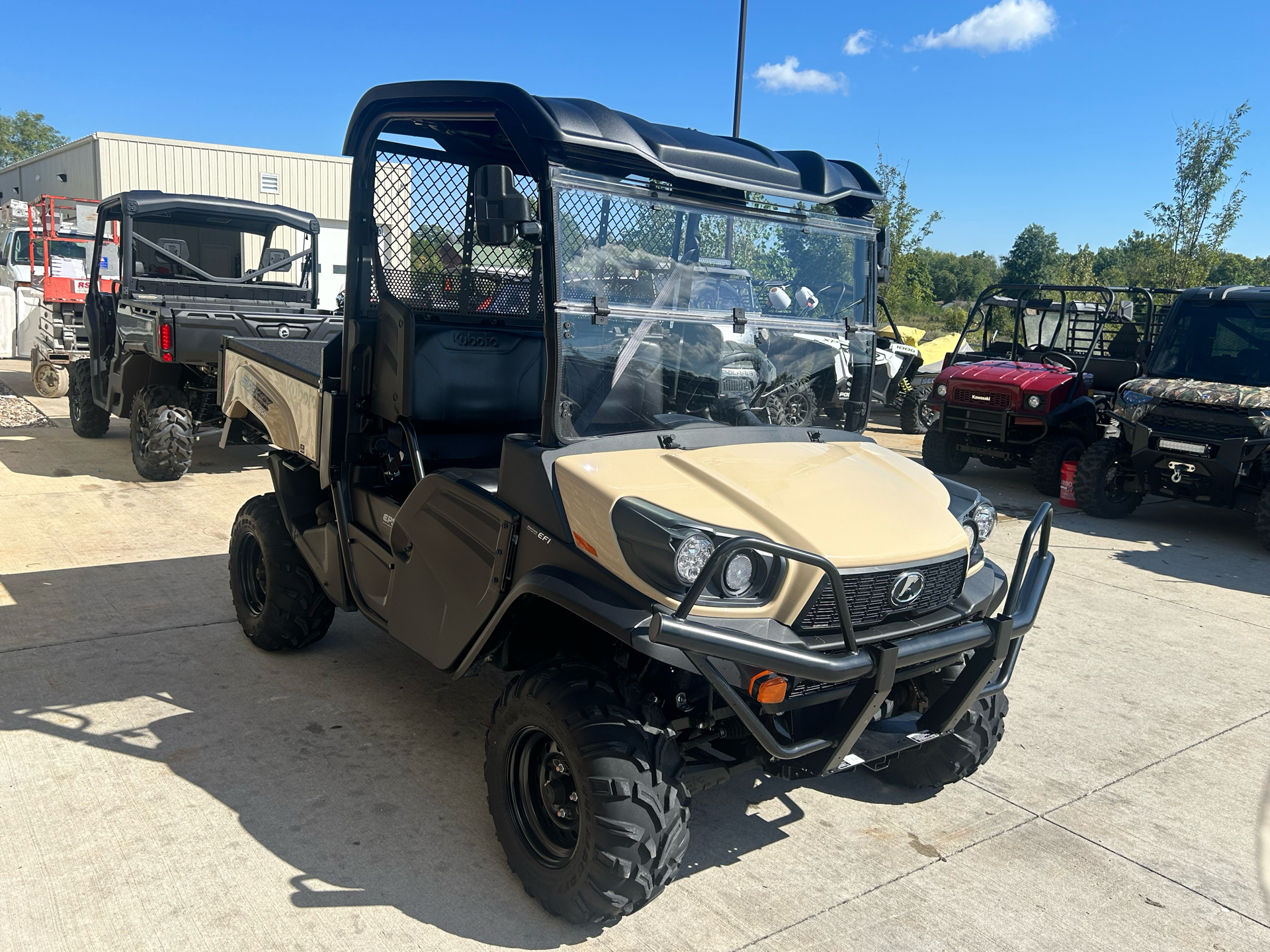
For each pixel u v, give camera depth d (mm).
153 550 5609
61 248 16297
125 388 7645
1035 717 4035
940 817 3189
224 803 2980
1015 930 2598
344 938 2398
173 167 18297
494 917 2516
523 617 2771
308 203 19875
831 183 3303
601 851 2312
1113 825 3186
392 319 3389
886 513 2672
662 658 2234
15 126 78375
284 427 4023
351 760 3299
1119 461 8156
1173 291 10148
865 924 2586
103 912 2441
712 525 2389
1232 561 6918
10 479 7273
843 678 2316
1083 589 5984
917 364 12609
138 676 3893
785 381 3283
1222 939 2605
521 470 2672
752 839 2998
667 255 2914
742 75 12094
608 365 2787
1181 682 4492
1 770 3104
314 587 4043
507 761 2623
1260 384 7676
